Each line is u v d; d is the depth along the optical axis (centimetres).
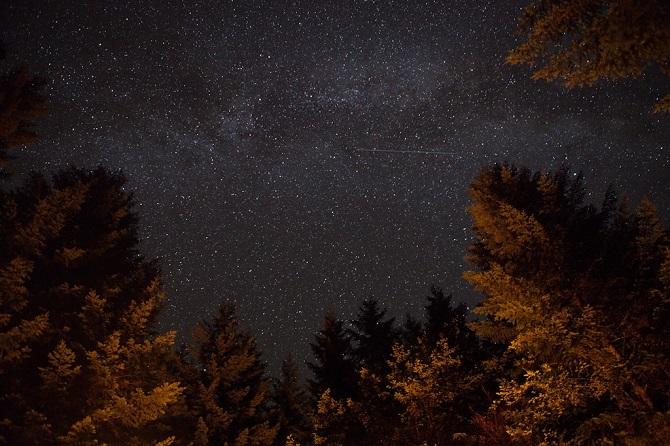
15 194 1505
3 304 959
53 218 1064
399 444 1395
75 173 1762
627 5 321
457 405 1441
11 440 954
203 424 1739
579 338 998
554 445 935
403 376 1498
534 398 962
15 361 1014
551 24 362
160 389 1114
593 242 1227
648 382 978
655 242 1131
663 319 1020
